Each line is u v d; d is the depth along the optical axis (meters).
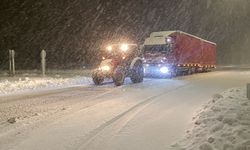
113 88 20.14
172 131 9.26
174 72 30.77
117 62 21.97
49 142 8.48
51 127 9.96
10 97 16.33
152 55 30.11
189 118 10.78
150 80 26.31
